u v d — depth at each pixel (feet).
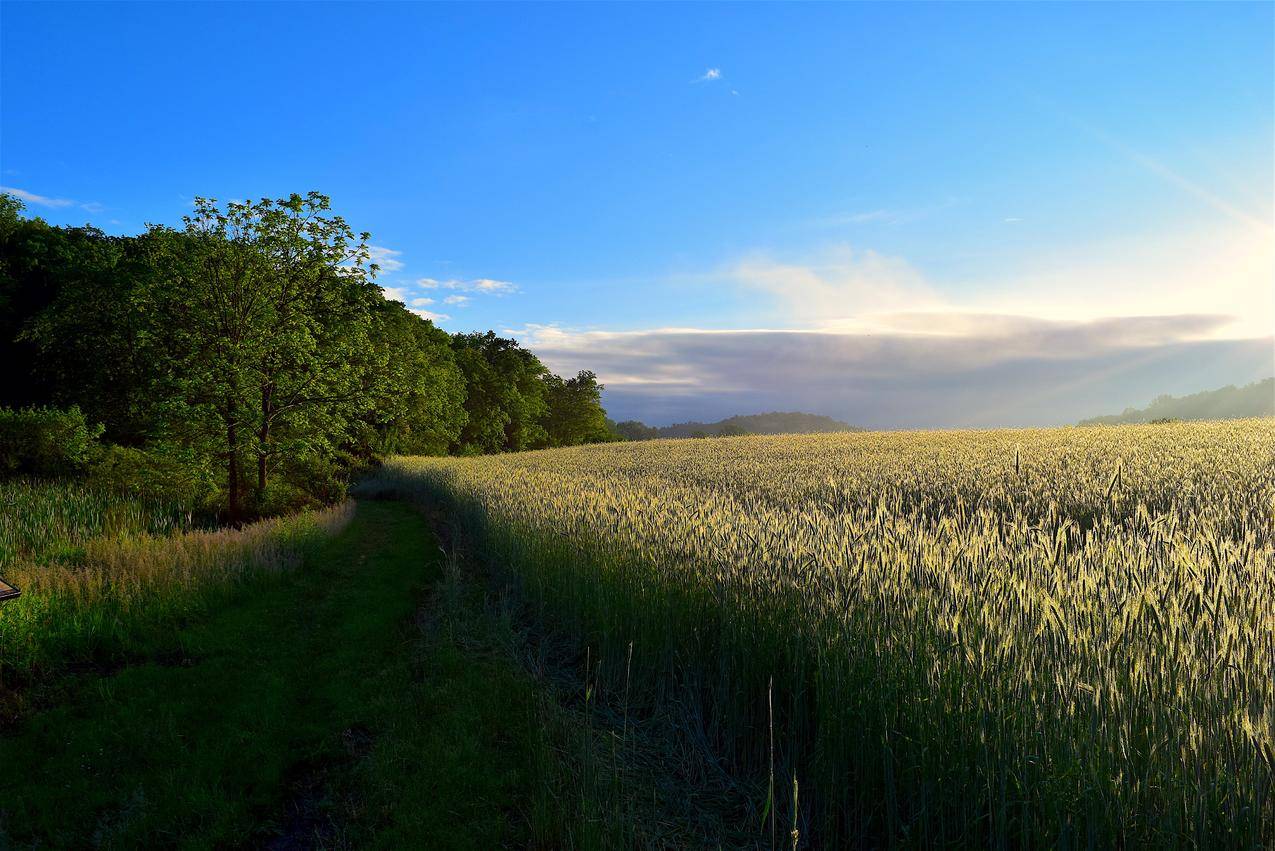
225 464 63.10
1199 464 40.19
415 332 176.86
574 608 26.37
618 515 28.37
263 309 60.39
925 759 12.03
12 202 107.86
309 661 27.40
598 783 15.76
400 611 33.86
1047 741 10.42
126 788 17.88
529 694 22.13
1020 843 10.82
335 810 16.96
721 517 25.09
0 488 51.13
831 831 13.57
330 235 64.95
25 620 25.22
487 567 41.47
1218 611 10.49
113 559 34.55
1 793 17.54
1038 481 36.17
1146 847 9.39
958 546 15.76
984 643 11.63
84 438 62.28
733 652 17.78
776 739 16.31
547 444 277.03
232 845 15.66
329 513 62.69
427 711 21.74
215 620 31.24
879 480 43.88
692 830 14.52
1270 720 8.77
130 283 81.71
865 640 13.60
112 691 23.31
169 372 56.90
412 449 171.63
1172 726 9.43
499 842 14.93
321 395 63.82
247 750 19.81
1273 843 8.55
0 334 92.89
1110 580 12.28
